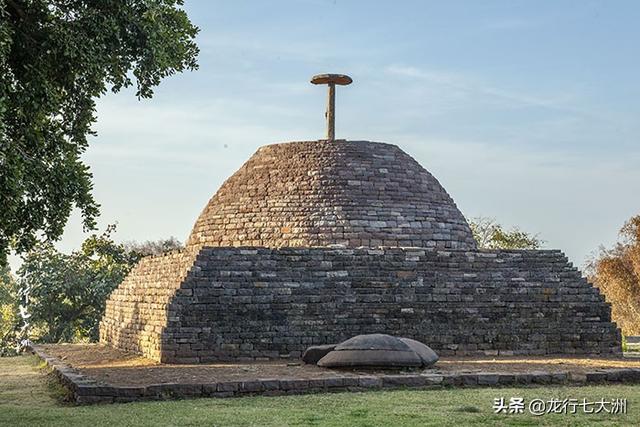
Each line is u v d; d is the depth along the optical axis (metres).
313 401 13.92
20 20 15.26
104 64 15.65
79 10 15.74
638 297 54.00
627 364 19.77
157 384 14.70
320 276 22.89
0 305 59.47
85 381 15.34
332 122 28.73
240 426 11.41
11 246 16.61
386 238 25.83
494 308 23.52
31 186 15.65
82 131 17.27
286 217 26.20
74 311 44.53
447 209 27.59
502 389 15.66
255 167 28.19
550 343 23.56
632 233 53.47
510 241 54.09
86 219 16.78
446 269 23.81
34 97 15.30
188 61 17.89
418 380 15.97
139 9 16.11
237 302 21.98
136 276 27.45
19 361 26.45
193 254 22.84
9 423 11.99
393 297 23.06
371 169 27.17
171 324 21.42
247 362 21.25
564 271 24.28
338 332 22.50
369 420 11.88
